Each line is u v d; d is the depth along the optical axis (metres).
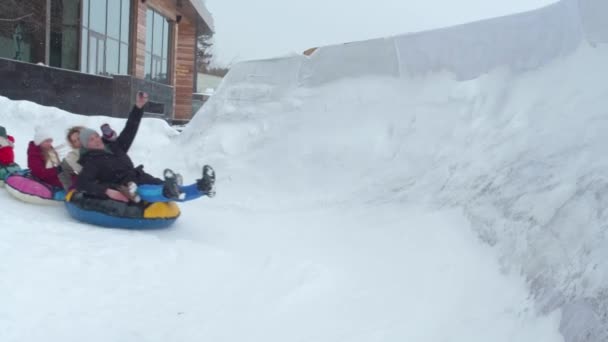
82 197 5.74
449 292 3.36
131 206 5.70
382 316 3.30
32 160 6.48
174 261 4.70
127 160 6.06
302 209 6.36
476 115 5.74
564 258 2.80
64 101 14.80
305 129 7.23
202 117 8.49
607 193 2.93
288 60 7.82
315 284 3.93
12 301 3.49
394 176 6.01
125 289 3.97
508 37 5.82
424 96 6.43
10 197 6.30
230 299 3.89
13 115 10.69
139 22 19.05
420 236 4.54
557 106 4.68
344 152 6.71
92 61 16.45
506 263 3.34
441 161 5.62
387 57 6.98
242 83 8.16
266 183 7.07
